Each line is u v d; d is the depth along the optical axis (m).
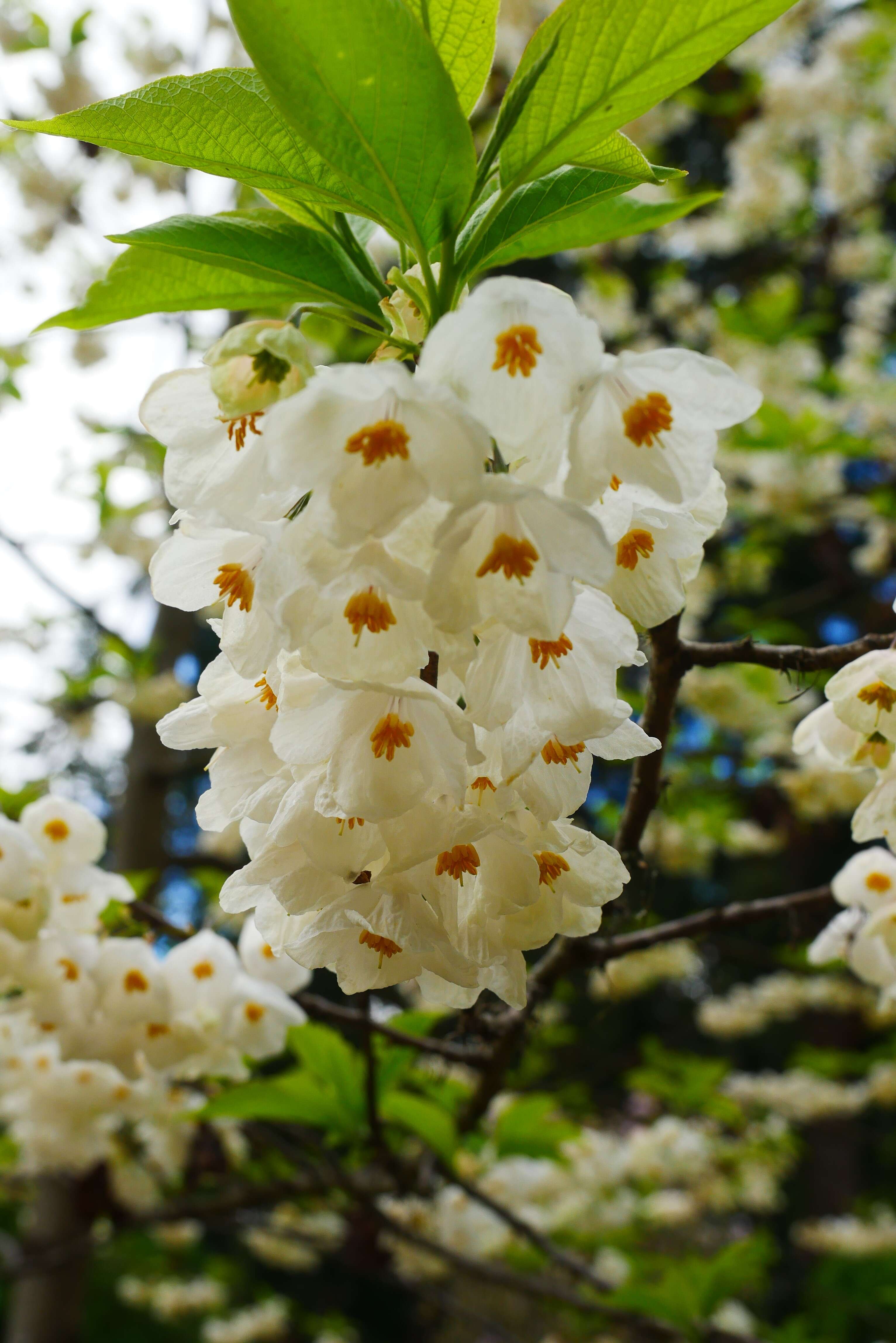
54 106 6.23
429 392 0.97
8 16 6.09
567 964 2.45
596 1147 5.76
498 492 0.98
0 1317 10.25
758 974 13.82
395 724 1.16
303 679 1.17
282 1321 8.16
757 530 8.30
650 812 2.16
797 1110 7.59
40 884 2.31
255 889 1.40
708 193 1.40
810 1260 11.77
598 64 1.22
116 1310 11.55
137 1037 2.49
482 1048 2.64
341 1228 6.15
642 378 1.10
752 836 7.84
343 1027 3.03
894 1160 13.84
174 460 1.17
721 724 7.01
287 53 1.11
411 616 1.10
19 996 2.94
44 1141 3.75
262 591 1.05
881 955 2.46
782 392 7.57
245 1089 3.00
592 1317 4.79
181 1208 4.29
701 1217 7.41
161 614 6.07
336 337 5.38
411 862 1.13
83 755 6.57
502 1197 5.20
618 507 1.15
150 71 6.23
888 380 8.00
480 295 1.00
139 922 2.63
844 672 1.70
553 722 1.11
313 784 1.20
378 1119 2.89
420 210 1.33
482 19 1.27
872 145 8.11
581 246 1.53
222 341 1.09
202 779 11.67
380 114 1.19
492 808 1.19
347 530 0.99
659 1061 6.15
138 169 6.31
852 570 10.02
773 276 9.10
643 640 1.89
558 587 1.04
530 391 1.05
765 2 1.15
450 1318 8.46
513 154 1.32
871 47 7.79
